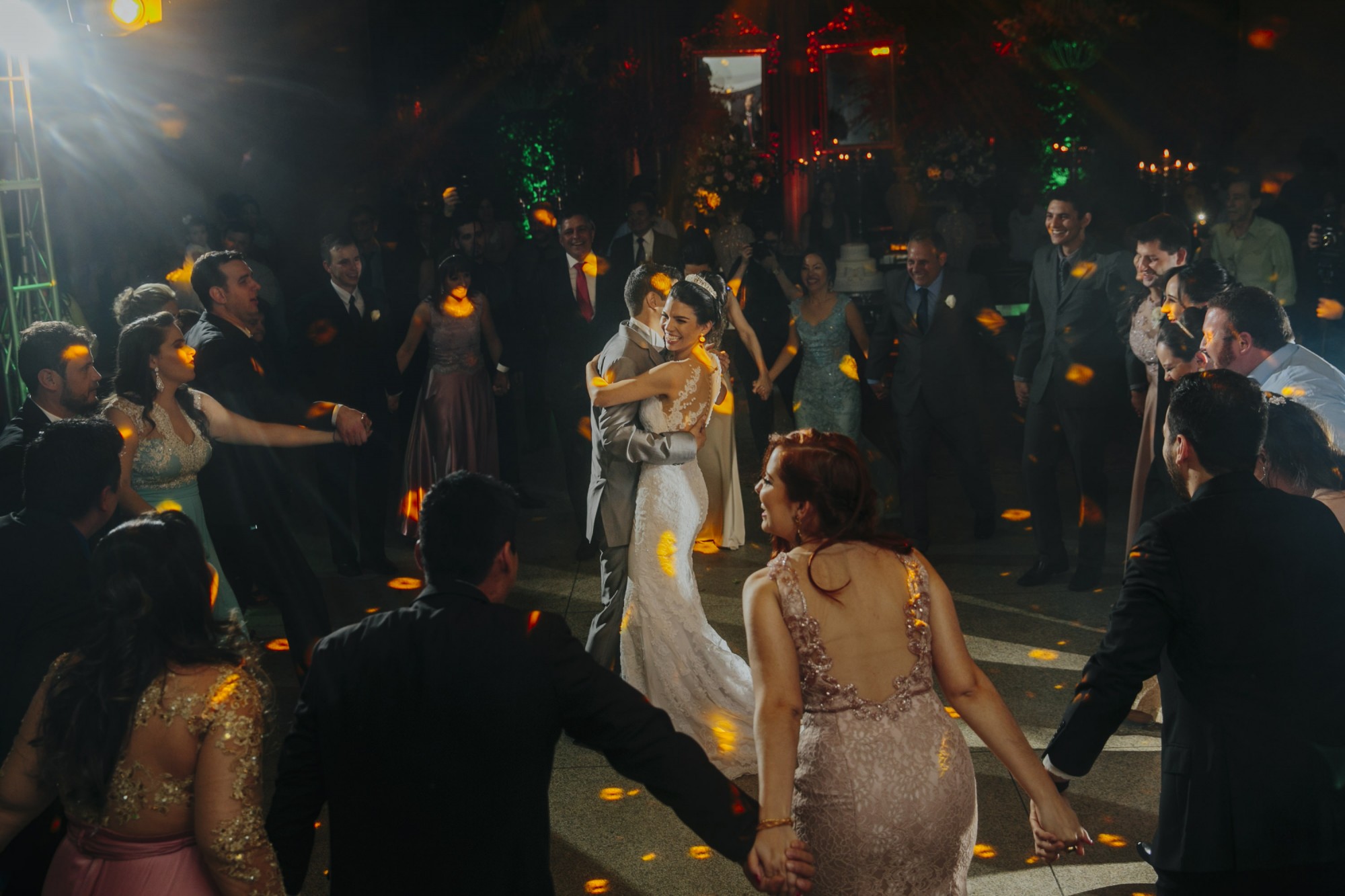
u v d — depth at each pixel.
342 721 2.06
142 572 2.16
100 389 4.45
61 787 2.18
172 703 2.13
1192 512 2.51
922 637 2.44
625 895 3.38
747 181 12.47
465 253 8.60
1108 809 3.78
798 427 6.89
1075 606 5.68
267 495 4.50
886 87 16.05
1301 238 11.49
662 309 4.35
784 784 2.29
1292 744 2.34
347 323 6.36
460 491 2.19
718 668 4.14
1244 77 16.02
